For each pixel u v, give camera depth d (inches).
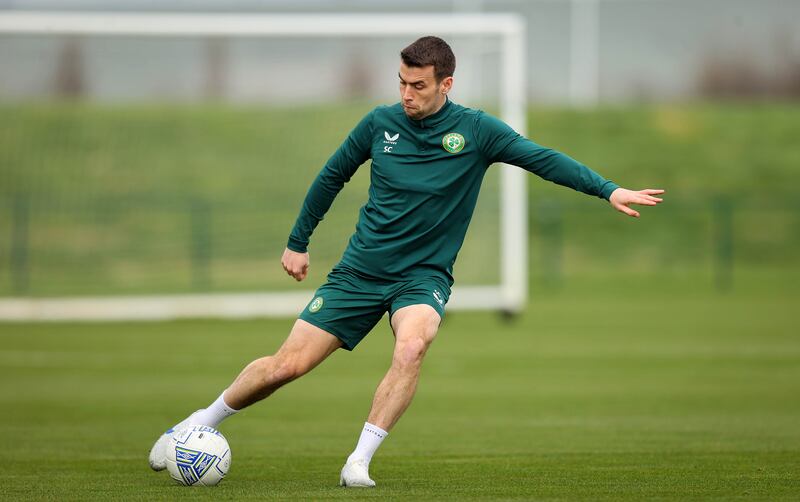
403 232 847.7
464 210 859.4
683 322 2679.6
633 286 3725.4
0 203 3034.0
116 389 1621.6
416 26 2586.1
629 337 2363.4
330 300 849.5
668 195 4662.9
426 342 818.2
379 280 851.4
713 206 4259.4
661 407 1429.6
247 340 2332.7
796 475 909.2
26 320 2748.5
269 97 3149.6
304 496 792.9
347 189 2829.7
